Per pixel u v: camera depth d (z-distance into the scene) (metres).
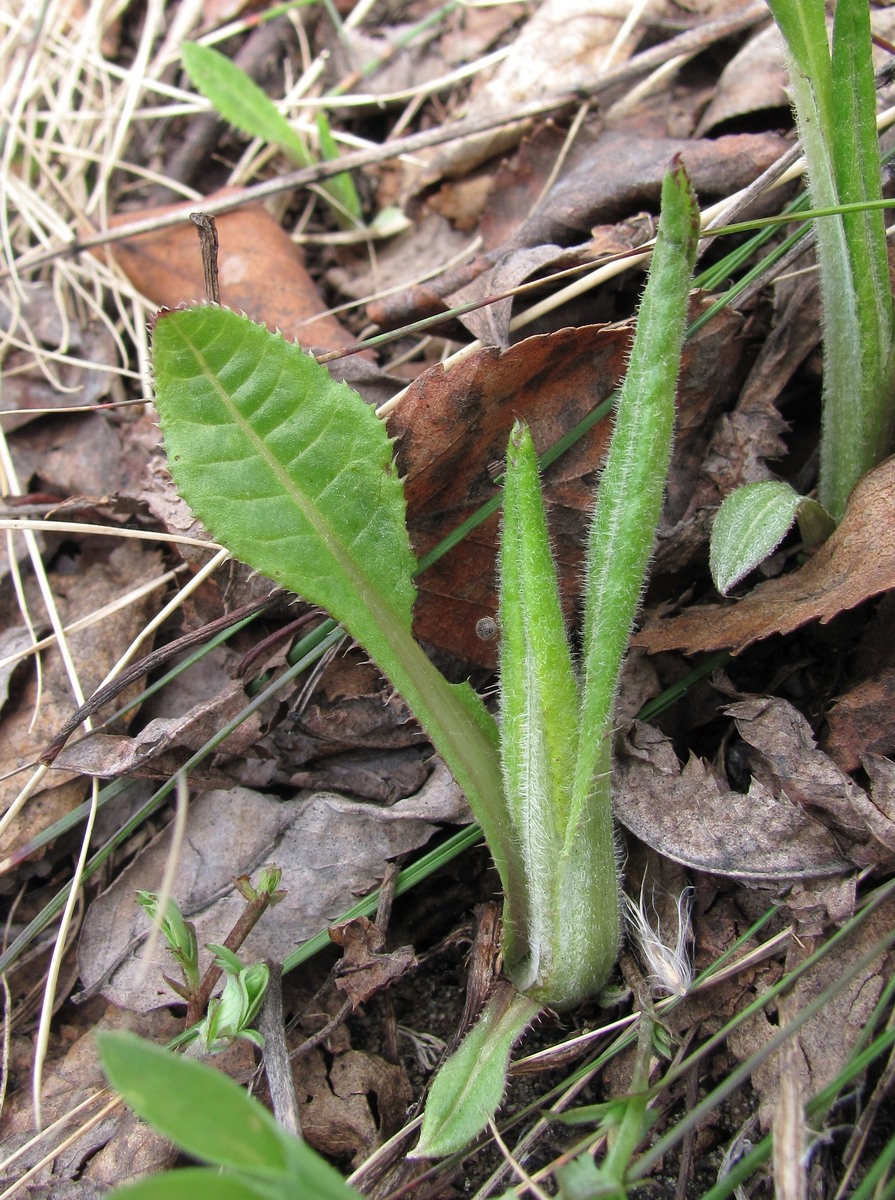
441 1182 0.15
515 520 0.14
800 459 0.20
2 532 0.23
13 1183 0.16
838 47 0.16
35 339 0.26
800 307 0.20
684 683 0.18
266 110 0.27
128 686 0.20
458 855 0.18
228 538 0.15
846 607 0.15
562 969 0.15
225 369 0.15
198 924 0.18
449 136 0.25
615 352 0.18
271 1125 0.10
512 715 0.15
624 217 0.23
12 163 0.31
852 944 0.15
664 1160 0.15
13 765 0.20
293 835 0.18
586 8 0.27
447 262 0.26
